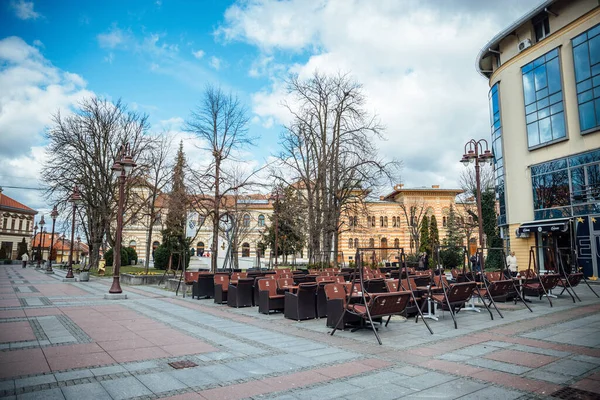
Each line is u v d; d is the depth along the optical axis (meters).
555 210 26.50
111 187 34.06
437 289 11.29
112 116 34.66
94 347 7.45
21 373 5.79
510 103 30.28
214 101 25.09
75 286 22.09
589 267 24.16
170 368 6.12
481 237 17.94
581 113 24.94
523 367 6.21
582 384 5.42
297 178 29.42
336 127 29.03
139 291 19.34
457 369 6.14
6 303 13.83
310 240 29.70
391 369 6.16
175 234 35.22
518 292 13.18
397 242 65.06
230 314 11.94
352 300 9.71
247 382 5.49
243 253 60.69
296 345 7.78
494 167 32.88
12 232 81.38
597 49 24.08
